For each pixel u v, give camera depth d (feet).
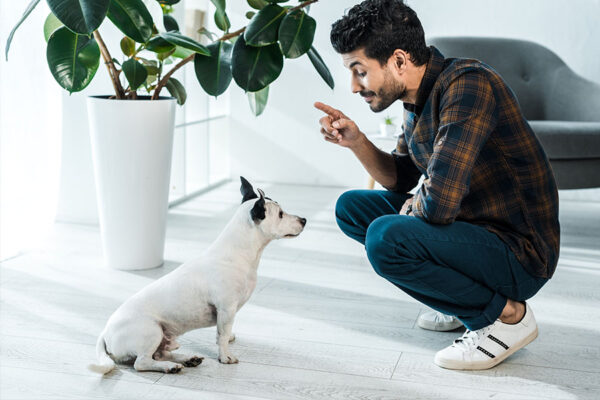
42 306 7.13
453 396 5.24
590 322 6.85
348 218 6.84
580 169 10.16
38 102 9.66
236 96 14.52
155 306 5.55
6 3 8.83
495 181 5.46
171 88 8.52
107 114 7.87
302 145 14.42
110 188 8.15
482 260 5.42
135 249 8.36
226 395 5.23
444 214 5.21
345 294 7.68
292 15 7.21
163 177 8.32
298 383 5.44
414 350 6.14
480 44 12.12
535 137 5.39
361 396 5.23
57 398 5.14
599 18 12.73
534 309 7.22
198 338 6.35
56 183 10.23
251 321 6.79
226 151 14.80
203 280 5.56
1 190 8.95
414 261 5.40
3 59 8.88
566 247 9.77
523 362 5.88
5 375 5.52
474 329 5.76
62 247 9.34
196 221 11.14
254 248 5.70
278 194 13.47
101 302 7.28
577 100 11.75
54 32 7.30
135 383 5.39
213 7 13.85
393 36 5.12
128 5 7.07
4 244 8.91
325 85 14.02
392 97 5.41
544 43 13.08
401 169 6.57
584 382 5.50
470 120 5.06
